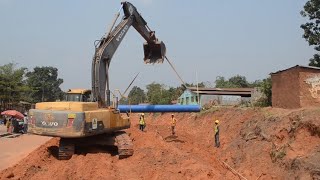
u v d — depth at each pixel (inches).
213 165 651.5
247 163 710.5
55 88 3415.4
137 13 677.9
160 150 577.6
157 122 1807.3
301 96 852.6
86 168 487.5
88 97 603.2
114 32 611.5
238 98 1694.1
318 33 1301.7
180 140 922.1
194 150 773.3
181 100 2032.5
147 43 720.3
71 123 492.4
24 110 2085.4
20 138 1112.8
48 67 3457.2
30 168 501.7
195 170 501.0
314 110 695.1
